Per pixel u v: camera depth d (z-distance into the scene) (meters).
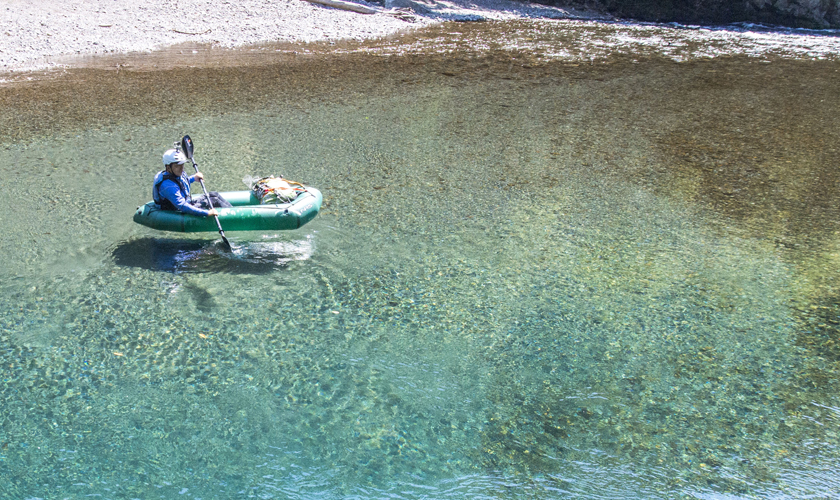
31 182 8.55
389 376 5.15
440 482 4.19
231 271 6.58
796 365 5.27
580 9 23.42
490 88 13.85
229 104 12.26
